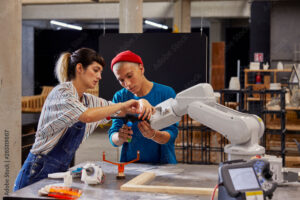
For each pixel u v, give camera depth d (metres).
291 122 6.22
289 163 5.43
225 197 1.44
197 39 4.30
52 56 17.41
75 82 2.16
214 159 4.69
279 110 5.17
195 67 4.33
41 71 17.44
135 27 7.66
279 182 1.83
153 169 2.27
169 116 2.04
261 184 1.41
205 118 1.83
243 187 1.38
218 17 15.34
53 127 2.02
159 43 4.38
